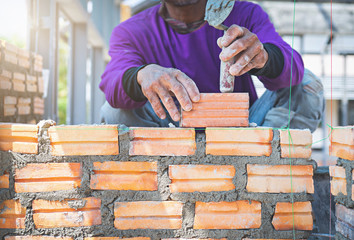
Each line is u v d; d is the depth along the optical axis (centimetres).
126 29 179
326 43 679
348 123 624
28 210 110
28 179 110
